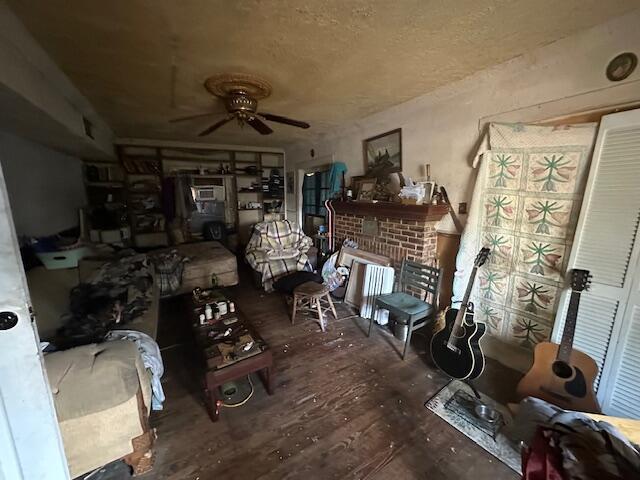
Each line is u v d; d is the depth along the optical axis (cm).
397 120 288
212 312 209
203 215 532
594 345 162
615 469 80
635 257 145
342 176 384
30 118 189
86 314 187
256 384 191
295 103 273
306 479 128
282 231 409
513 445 144
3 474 67
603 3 131
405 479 128
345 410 169
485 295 220
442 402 175
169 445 145
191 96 247
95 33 149
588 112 160
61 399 105
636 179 144
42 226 267
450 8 132
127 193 458
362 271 315
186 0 124
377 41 161
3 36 130
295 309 280
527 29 153
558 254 179
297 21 141
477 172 218
